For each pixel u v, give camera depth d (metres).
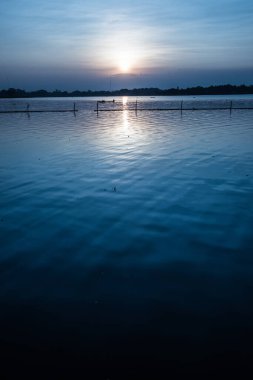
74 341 4.29
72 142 22.94
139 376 3.76
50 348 4.18
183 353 4.08
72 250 6.90
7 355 4.07
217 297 5.24
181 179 12.44
